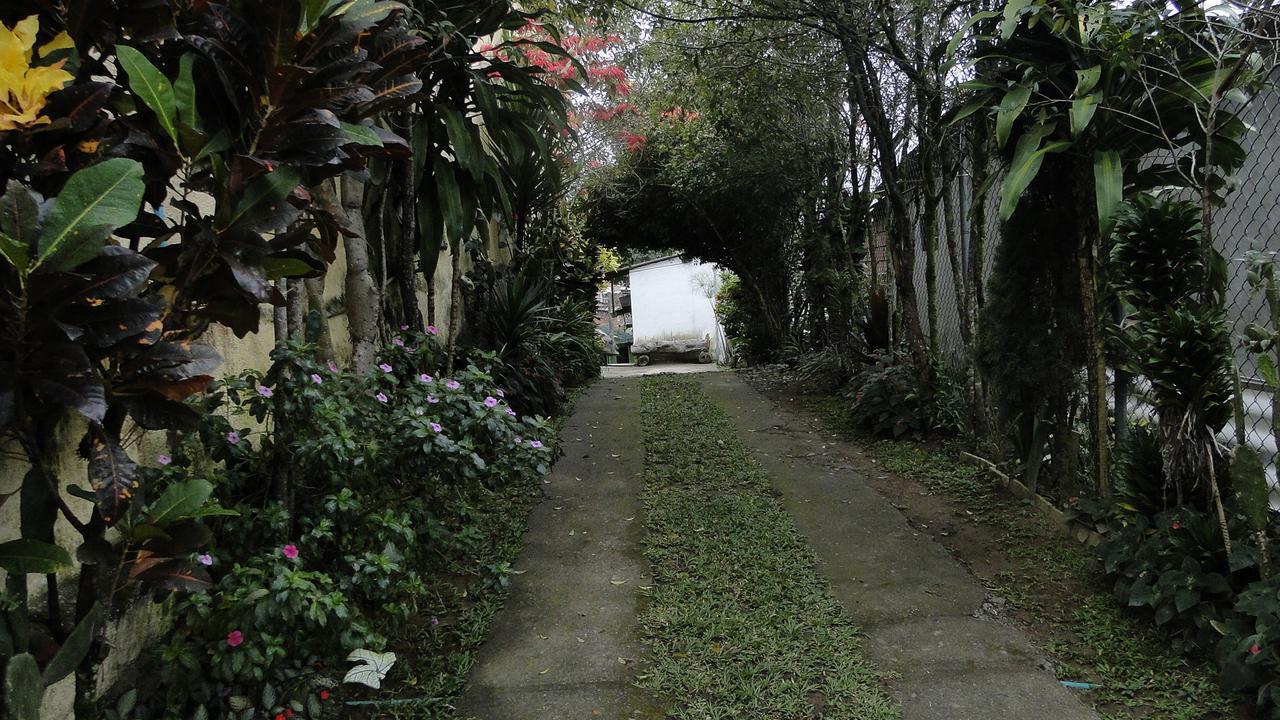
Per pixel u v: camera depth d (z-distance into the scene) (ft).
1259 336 8.11
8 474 5.70
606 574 11.15
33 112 4.29
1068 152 11.27
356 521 8.75
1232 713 7.50
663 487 15.14
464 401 10.80
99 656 5.73
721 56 20.20
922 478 15.30
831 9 16.22
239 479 8.59
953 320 22.31
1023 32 11.36
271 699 7.30
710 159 30.76
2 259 4.21
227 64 5.66
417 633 9.37
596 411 23.15
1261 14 8.35
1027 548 11.64
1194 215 9.16
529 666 8.73
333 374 9.45
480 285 23.18
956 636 9.27
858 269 28.35
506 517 13.34
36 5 4.87
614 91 25.55
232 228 5.50
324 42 5.76
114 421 5.40
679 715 7.81
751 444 18.65
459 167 14.56
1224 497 8.91
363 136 6.24
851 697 8.04
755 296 38.04
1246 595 7.64
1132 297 9.61
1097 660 8.63
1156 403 9.22
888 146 18.72
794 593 10.34
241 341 9.86
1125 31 9.57
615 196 37.58
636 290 78.33
